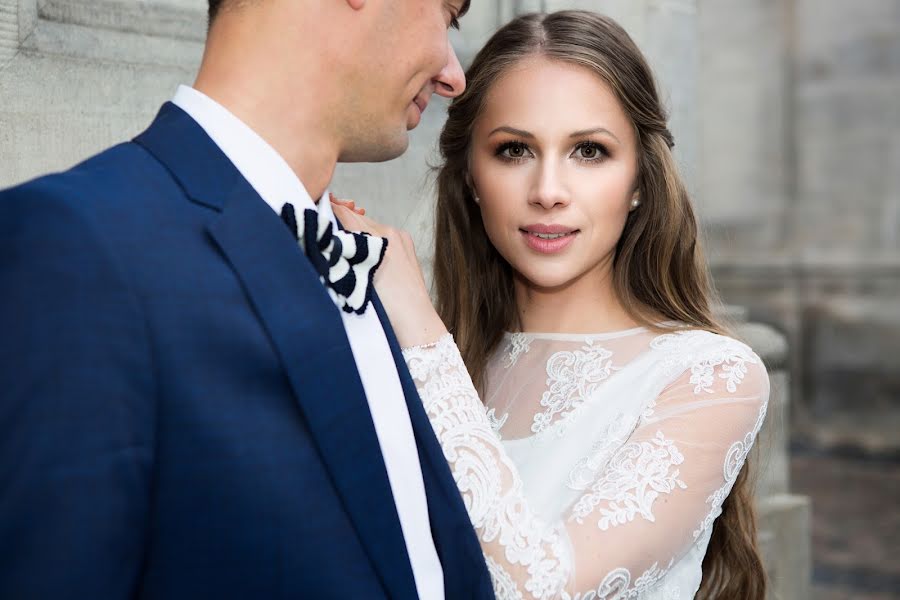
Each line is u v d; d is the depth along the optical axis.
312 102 1.17
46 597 0.87
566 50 1.68
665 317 1.84
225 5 1.15
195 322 1.01
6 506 0.88
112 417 0.92
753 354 1.72
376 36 1.17
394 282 1.46
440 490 1.26
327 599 1.04
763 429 3.13
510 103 1.70
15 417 0.90
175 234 1.04
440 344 1.46
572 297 1.85
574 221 1.69
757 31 9.54
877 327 9.05
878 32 9.02
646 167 1.78
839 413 9.19
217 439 1.00
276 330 1.06
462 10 1.32
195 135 1.12
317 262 1.16
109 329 0.94
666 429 1.60
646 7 3.16
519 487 1.43
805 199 9.40
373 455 1.11
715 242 9.81
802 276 9.38
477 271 1.96
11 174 1.82
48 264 0.93
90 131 1.93
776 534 3.17
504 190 1.72
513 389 1.84
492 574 1.39
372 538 1.09
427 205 2.57
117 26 1.97
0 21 1.79
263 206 1.10
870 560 5.65
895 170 8.98
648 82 1.75
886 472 7.65
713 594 1.90
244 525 1.00
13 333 0.91
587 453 1.65
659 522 1.50
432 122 2.62
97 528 0.90
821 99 9.30
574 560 1.42
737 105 9.67
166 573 0.99
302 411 1.06
